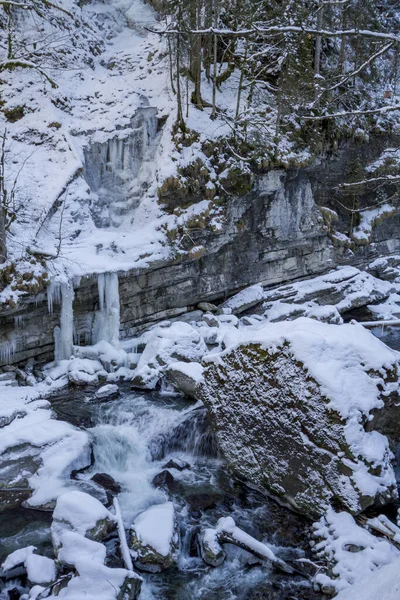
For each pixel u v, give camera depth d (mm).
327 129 17797
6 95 15898
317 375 7551
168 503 8047
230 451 8922
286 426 7977
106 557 7043
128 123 15773
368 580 5801
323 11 16500
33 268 11445
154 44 19047
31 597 6227
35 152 15023
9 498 8203
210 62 17922
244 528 7824
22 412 10234
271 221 16797
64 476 8656
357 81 19812
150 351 12539
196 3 15461
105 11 20547
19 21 17250
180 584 6871
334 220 18969
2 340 11516
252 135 15836
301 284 18078
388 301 19344
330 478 7441
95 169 15508
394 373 8086
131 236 14203
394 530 6922
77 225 13719
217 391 9086
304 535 7637
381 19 17906
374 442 7523
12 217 11602
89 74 17828
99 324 13219
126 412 10820
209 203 14914
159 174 14906
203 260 15422
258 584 6859
